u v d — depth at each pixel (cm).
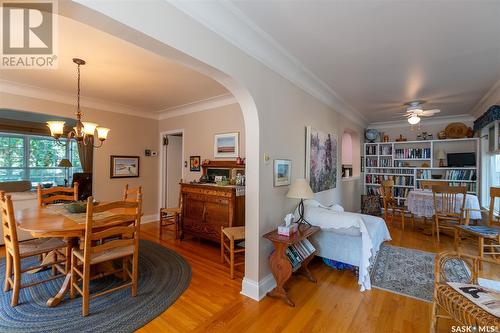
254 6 179
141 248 365
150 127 530
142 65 283
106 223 214
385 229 311
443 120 569
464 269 295
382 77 319
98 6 122
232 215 339
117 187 477
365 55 256
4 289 238
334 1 172
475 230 315
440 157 553
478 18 190
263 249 241
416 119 436
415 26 202
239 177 368
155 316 203
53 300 214
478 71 296
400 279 271
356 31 211
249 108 235
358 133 595
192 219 392
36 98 375
